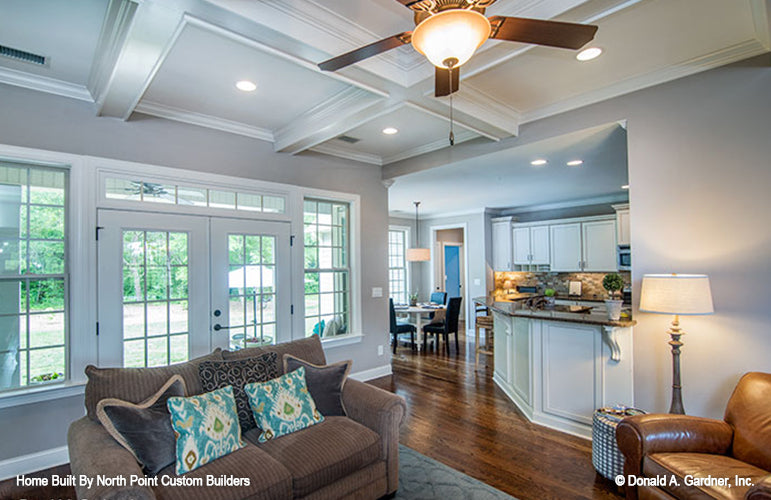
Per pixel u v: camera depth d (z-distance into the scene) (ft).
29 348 9.52
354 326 15.96
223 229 12.39
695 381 8.96
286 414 7.73
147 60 7.57
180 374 7.54
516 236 25.73
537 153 13.23
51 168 9.89
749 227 8.43
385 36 8.06
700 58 8.78
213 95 10.37
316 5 7.06
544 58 8.73
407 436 10.92
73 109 9.89
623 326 9.58
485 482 8.58
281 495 6.23
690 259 9.07
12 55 8.38
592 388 10.47
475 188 19.44
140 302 10.80
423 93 9.39
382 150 15.56
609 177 17.13
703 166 8.96
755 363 8.32
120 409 6.26
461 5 4.83
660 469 6.66
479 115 10.89
